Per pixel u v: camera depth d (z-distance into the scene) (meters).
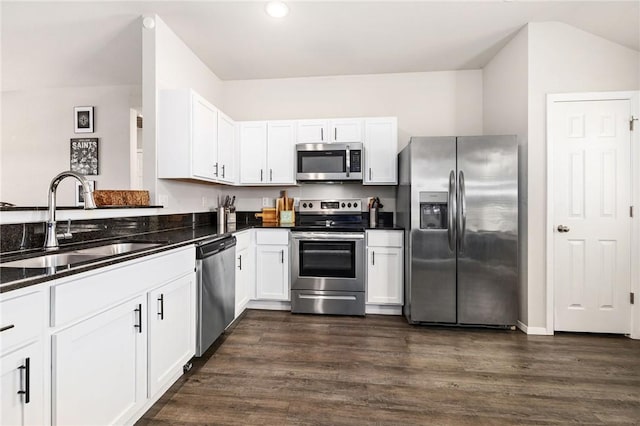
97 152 3.85
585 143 2.66
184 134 2.53
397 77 3.75
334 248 3.16
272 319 3.03
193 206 3.23
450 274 2.84
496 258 2.79
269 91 3.90
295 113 3.87
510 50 2.99
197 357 2.25
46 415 1.05
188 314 2.00
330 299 3.16
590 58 2.65
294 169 3.48
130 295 1.45
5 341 0.91
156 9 2.43
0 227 1.43
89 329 1.21
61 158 3.90
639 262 2.62
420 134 3.74
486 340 2.58
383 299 3.14
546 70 2.69
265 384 1.91
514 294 2.77
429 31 2.82
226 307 2.53
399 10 2.50
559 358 2.27
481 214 2.79
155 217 2.55
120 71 3.48
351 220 3.70
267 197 3.89
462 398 1.79
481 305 2.81
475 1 2.39
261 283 3.25
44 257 1.49
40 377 1.03
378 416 1.63
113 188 3.83
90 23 2.59
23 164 3.94
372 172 3.39
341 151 3.34
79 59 3.21
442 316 2.85
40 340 1.02
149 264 1.59
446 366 2.14
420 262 2.87
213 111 2.95
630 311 2.64
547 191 2.68
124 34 2.75
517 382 1.95
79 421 1.17
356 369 2.10
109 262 1.30
